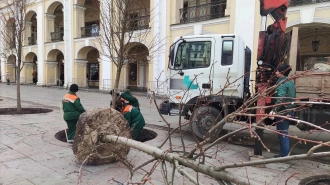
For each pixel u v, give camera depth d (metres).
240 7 13.27
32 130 6.78
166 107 6.26
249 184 1.92
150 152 2.73
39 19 26.73
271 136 7.08
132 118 5.99
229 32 13.85
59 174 3.95
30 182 3.65
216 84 5.91
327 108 4.81
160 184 3.67
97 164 4.30
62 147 5.30
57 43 24.91
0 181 3.66
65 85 23.83
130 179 2.87
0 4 14.96
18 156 4.71
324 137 6.72
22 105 12.05
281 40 5.24
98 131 4.07
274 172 4.27
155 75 16.78
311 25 11.82
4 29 12.20
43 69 26.83
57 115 9.25
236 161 4.72
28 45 28.61
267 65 4.99
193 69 6.09
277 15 5.20
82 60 23.27
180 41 6.33
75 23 22.84
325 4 10.89
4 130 6.71
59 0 24.17
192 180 2.12
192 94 6.02
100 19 7.24
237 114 1.96
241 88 5.94
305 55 14.06
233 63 5.87
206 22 14.91
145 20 13.63
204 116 5.67
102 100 15.05
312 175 4.15
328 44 13.25
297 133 7.14
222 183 2.10
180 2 16.67
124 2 6.29
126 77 20.98
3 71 33.12
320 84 4.96
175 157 2.43
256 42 12.72
